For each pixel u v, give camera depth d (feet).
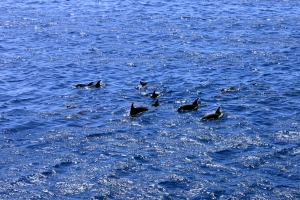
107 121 143.23
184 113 147.13
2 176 114.73
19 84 176.65
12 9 294.05
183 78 177.47
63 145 129.49
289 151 124.26
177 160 120.57
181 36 233.76
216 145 127.65
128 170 116.57
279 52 206.69
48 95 165.17
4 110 152.66
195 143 128.77
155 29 246.88
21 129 139.03
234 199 105.29
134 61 199.21
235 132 134.51
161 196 106.52
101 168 117.60
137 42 225.76
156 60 199.93
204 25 253.24
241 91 163.94
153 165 118.42
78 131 137.18
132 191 108.47
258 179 112.37
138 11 287.28
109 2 313.32
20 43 226.17
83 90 168.55
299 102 154.10
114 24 257.96
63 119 145.28
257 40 225.35
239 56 202.18
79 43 226.17
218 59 199.00
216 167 117.29
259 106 151.33
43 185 111.34
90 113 149.07
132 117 145.18
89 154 124.47
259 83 170.81
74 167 118.42
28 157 123.54
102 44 224.12
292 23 255.91
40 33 242.37
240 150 124.98
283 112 147.02
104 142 130.52
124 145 128.57
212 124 139.44
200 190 108.37
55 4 308.60
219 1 313.53
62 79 180.75
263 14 276.21
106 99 160.15
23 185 111.34
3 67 194.70
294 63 192.13
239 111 148.15
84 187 110.32
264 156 121.80
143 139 131.54
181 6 299.17
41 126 140.87
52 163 120.37
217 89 166.30
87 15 278.46
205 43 222.28
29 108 154.30
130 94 163.94
